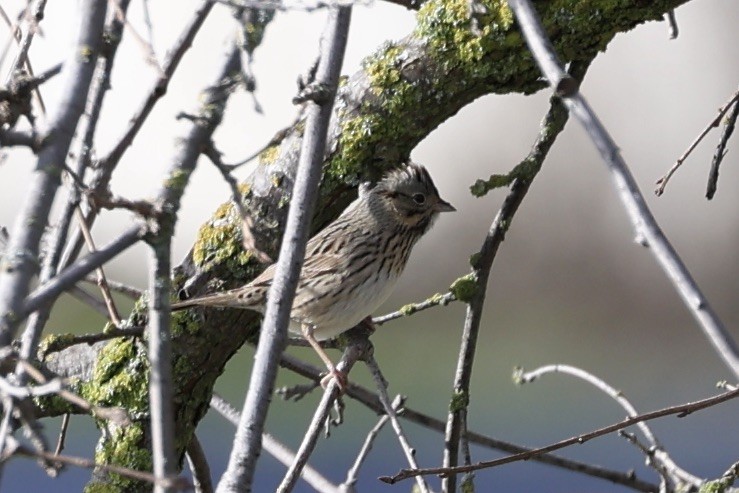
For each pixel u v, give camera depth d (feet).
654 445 35.17
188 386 33.60
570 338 80.79
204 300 33.01
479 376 75.87
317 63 29.45
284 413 69.05
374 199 42.45
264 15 25.27
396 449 67.82
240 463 23.59
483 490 62.08
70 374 33.04
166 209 21.94
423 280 80.69
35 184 20.52
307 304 41.57
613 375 76.64
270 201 33.55
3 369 20.36
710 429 69.46
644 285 81.82
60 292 20.30
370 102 33.63
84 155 24.34
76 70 21.49
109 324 31.12
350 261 41.47
